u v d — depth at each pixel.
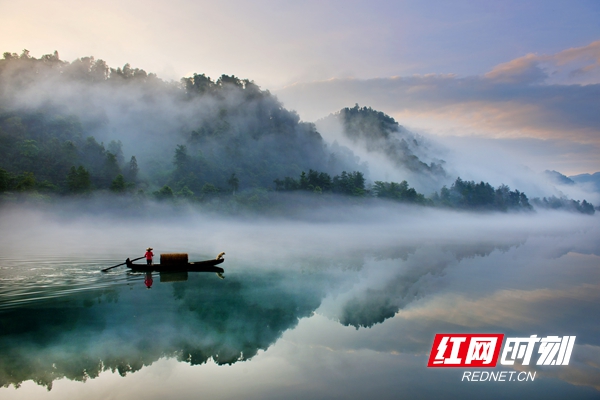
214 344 19.02
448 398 14.60
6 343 18.23
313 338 20.22
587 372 17.17
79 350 17.83
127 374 15.73
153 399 13.91
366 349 18.88
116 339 19.14
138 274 32.56
